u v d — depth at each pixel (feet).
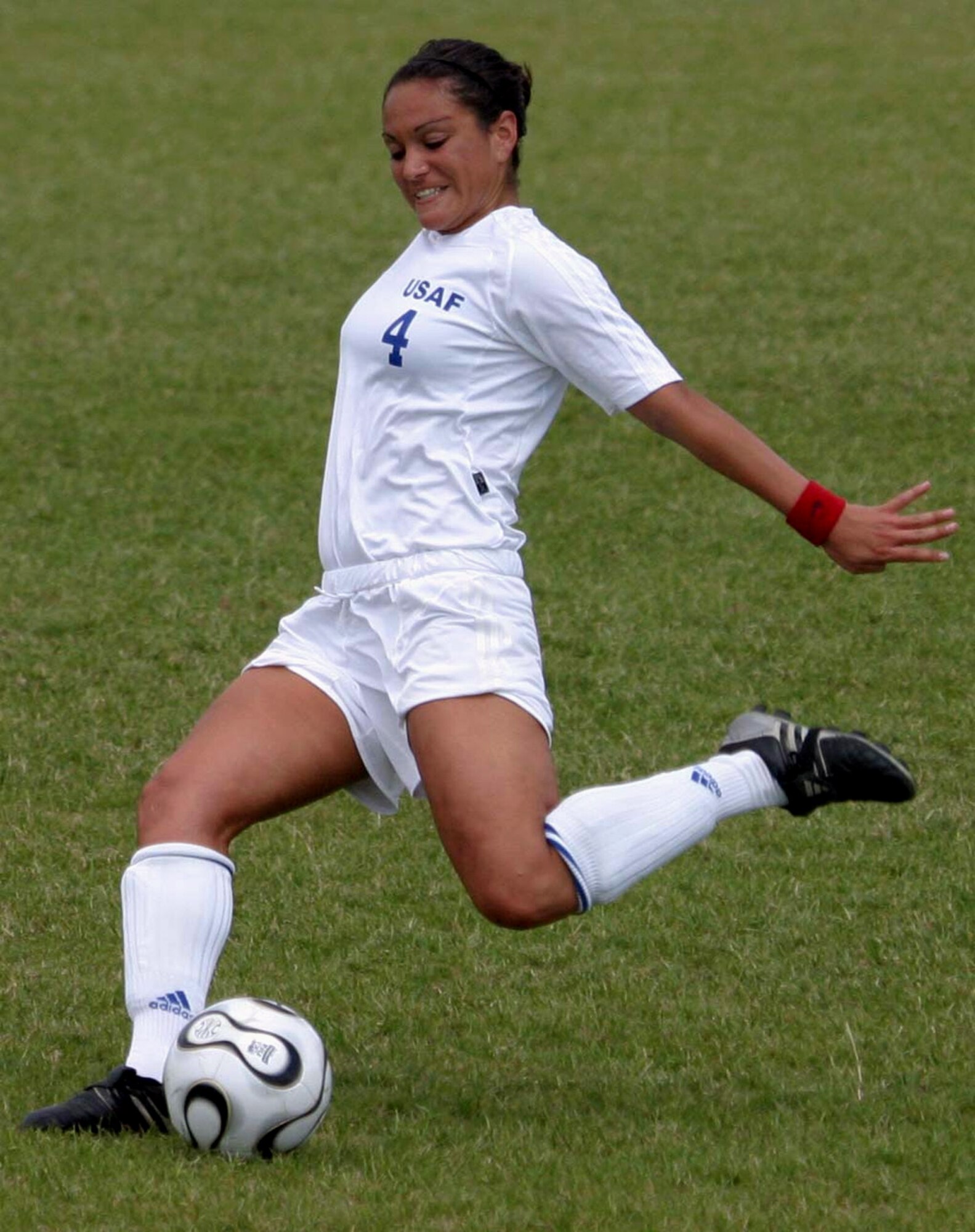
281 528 107.55
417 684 46.60
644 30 262.67
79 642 90.38
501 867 44.96
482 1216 41.78
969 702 82.28
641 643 89.56
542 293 47.14
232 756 47.96
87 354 142.51
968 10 270.05
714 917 62.95
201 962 47.42
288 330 149.38
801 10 272.72
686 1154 45.34
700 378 135.54
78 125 218.38
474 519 47.85
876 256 165.78
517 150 49.57
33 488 114.01
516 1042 54.13
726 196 186.70
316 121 220.43
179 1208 42.22
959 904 63.62
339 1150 45.93
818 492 46.62
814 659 87.51
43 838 69.87
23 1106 49.11
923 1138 46.47
